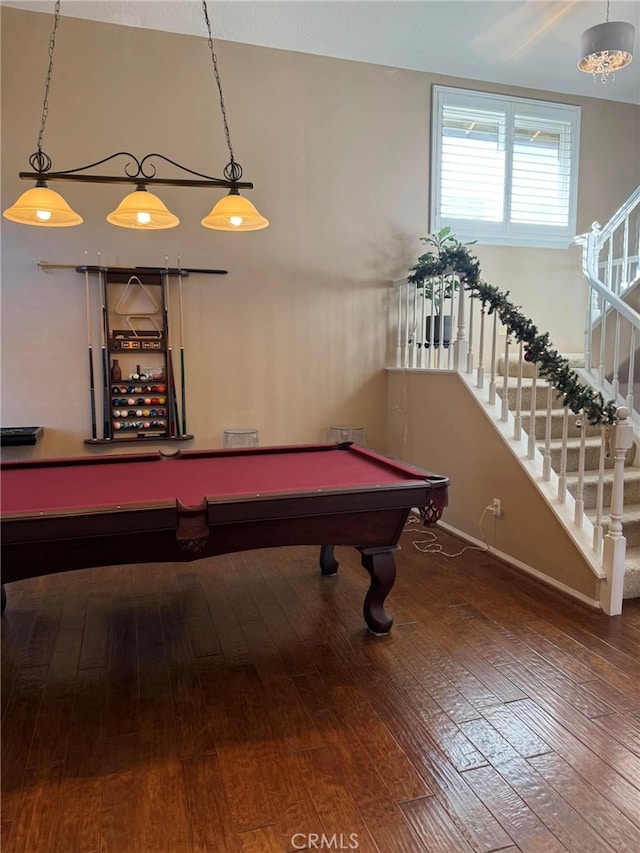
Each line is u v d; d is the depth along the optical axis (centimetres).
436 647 256
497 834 155
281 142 462
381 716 207
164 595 314
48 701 216
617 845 152
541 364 326
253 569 353
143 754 187
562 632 270
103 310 427
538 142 537
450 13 412
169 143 436
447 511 427
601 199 555
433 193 502
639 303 443
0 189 404
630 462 394
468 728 200
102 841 152
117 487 250
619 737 195
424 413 450
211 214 290
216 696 219
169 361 446
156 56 429
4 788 171
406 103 491
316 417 493
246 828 157
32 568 211
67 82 413
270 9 404
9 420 421
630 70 492
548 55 468
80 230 422
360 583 331
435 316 457
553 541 322
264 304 470
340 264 486
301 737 195
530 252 535
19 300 416
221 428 469
